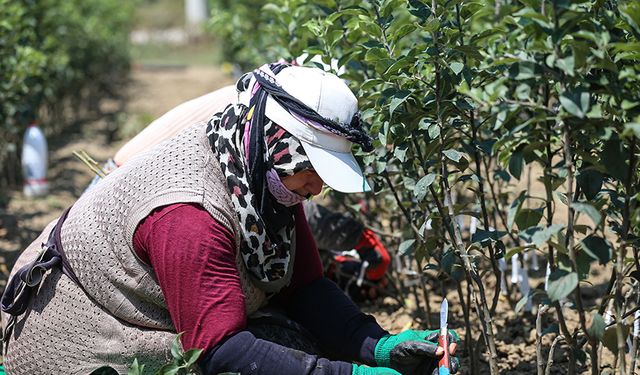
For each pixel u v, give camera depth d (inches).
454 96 101.4
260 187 93.7
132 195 94.9
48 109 354.0
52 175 287.9
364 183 92.4
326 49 123.4
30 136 250.5
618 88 81.0
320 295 110.3
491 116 97.0
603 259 82.5
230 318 91.7
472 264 102.6
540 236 81.4
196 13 976.3
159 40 955.3
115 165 124.3
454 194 167.0
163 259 91.2
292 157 91.8
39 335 102.0
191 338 92.4
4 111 230.7
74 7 429.4
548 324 138.9
